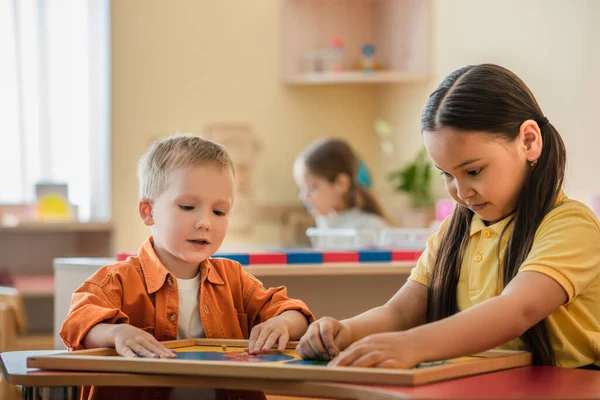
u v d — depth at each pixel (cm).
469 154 130
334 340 125
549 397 98
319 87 511
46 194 446
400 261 253
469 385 103
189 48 490
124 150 478
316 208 382
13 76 479
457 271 148
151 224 163
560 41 346
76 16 488
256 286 167
